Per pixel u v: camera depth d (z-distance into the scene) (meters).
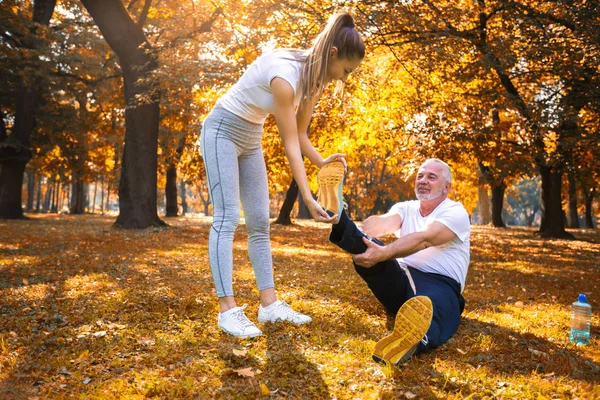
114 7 14.98
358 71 13.38
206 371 2.56
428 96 14.44
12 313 3.66
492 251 12.31
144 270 5.98
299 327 3.43
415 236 3.42
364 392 2.39
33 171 36.72
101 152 31.27
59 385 2.32
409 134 15.53
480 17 12.22
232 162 3.39
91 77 23.92
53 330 3.23
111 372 2.53
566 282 6.85
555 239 18.81
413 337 2.73
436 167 3.77
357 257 3.35
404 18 10.65
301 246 11.39
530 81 13.06
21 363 2.57
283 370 2.62
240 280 5.39
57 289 4.60
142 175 15.08
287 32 11.84
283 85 3.12
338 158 3.32
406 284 3.59
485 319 4.11
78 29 23.45
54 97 23.45
